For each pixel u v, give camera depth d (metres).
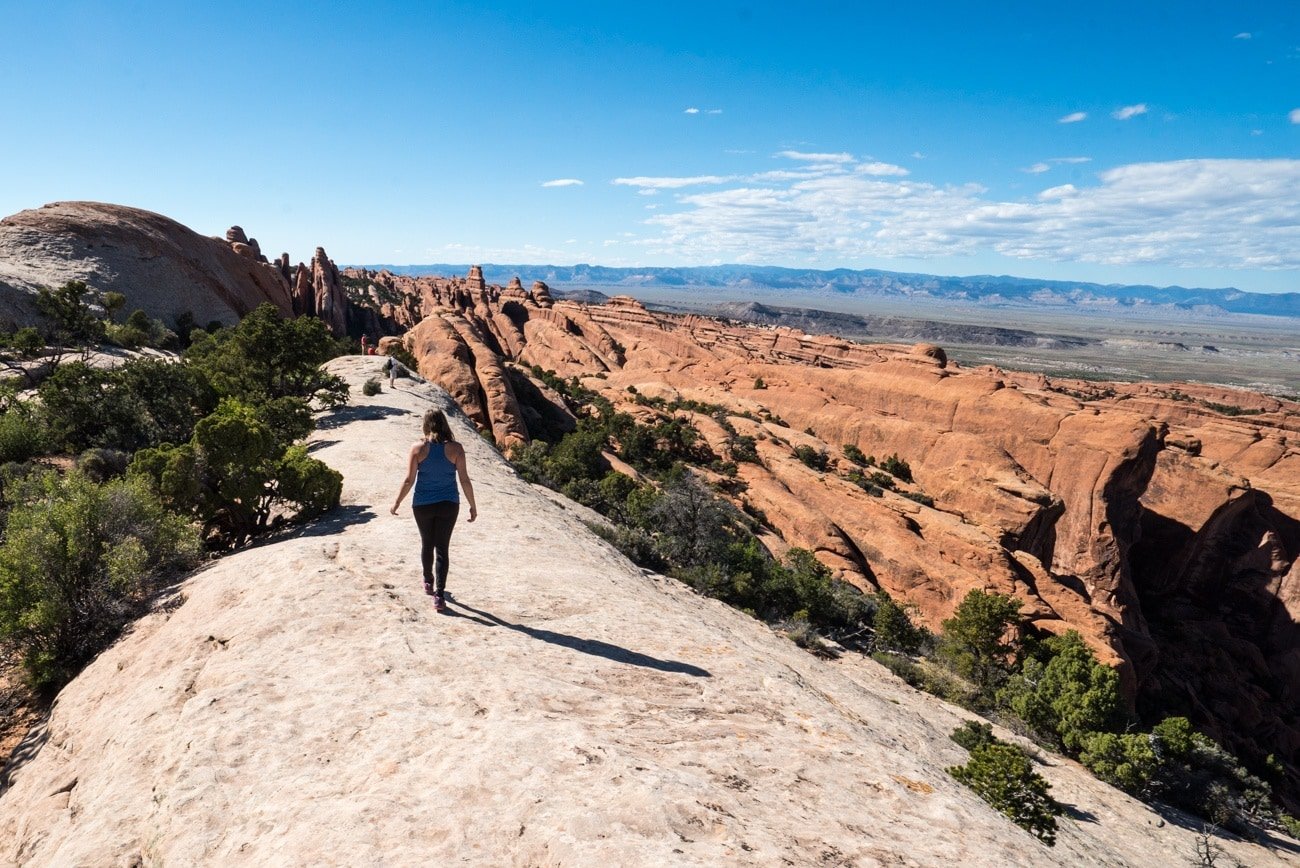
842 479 80.62
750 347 186.75
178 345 70.88
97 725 7.23
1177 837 24.88
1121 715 35.28
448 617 8.34
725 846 3.94
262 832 4.34
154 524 12.08
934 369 110.62
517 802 4.30
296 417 26.52
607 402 115.50
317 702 6.06
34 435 24.64
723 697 6.94
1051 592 60.12
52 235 80.00
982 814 5.27
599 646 8.09
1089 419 90.19
